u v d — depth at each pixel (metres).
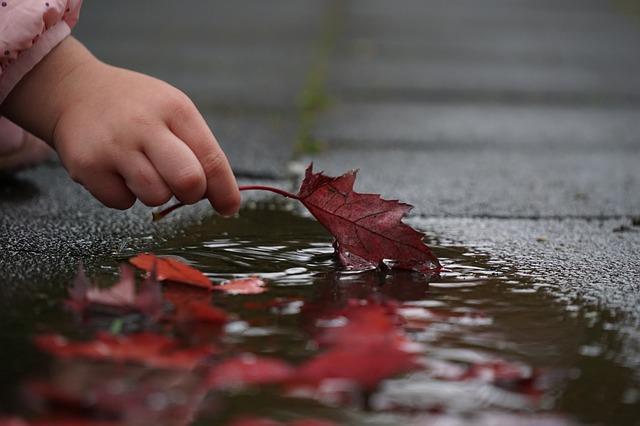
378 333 0.56
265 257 0.68
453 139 1.12
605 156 1.03
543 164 0.99
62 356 0.54
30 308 0.59
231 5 2.88
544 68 1.81
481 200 0.85
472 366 0.54
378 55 1.92
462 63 1.85
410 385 0.53
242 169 0.94
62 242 0.70
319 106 1.34
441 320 0.59
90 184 0.65
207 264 0.66
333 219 0.66
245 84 1.49
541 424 0.51
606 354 0.56
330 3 3.06
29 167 0.88
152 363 0.54
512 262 0.69
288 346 0.56
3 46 0.67
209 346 0.56
